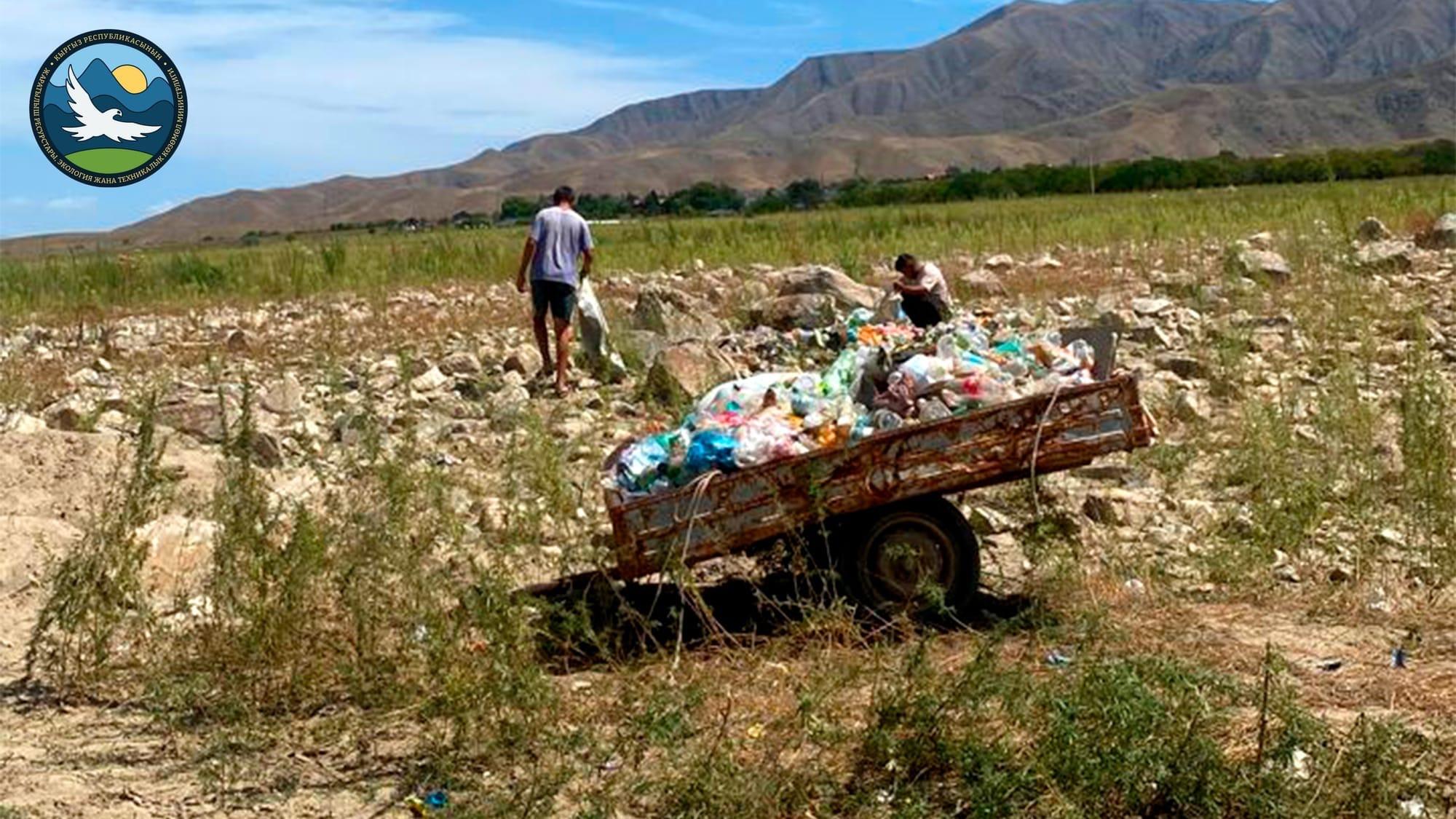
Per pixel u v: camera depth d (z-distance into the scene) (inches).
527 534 304.7
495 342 645.3
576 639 268.8
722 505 263.3
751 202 4224.9
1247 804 191.6
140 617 271.1
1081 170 3292.3
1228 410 446.9
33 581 308.2
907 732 215.5
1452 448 354.6
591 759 219.5
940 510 269.9
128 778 223.9
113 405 496.1
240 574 272.7
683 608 272.4
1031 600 281.7
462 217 4761.3
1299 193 1795.0
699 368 482.6
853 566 270.2
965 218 1423.5
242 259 1099.9
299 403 489.4
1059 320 620.4
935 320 542.3
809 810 203.8
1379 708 229.1
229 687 249.1
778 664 252.4
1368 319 553.9
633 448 279.7
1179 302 666.2
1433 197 1182.9
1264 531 307.3
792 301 634.8
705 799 202.5
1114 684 198.5
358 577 261.1
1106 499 334.6
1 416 469.7
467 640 254.4
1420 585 288.0
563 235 513.0
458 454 419.8
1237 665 246.4
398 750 230.4
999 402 273.6
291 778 222.7
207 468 392.5
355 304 857.5
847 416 275.3
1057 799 193.8
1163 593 285.0
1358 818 190.1
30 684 262.1
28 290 950.4
